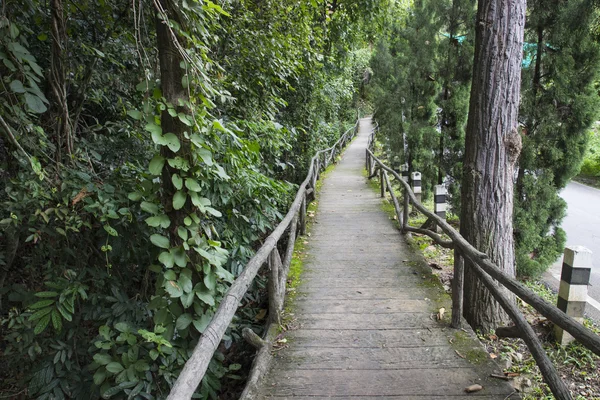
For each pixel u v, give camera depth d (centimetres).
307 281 465
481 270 301
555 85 505
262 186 432
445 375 283
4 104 234
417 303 401
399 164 1061
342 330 351
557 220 547
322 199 947
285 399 262
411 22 932
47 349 293
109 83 365
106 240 279
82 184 272
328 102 1438
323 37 934
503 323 388
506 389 266
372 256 546
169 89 240
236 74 551
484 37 372
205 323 264
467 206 393
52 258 288
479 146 383
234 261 399
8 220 243
